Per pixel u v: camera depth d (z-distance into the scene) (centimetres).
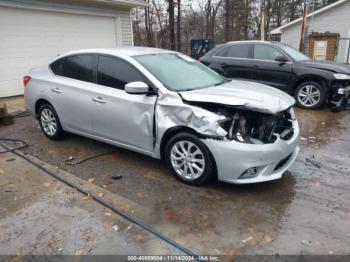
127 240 266
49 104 496
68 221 293
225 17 2755
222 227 283
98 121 423
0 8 793
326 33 2022
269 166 325
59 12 920
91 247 258
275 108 324
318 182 367
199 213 304
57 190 352
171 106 345
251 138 327
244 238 268
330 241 263
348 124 605
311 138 526
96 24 1038
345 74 671
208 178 341
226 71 810
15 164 423
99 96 412
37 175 390
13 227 285
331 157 442
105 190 350
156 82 366
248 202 323
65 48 962
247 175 323
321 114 679
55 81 475
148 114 366
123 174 389
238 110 332
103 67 419
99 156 447
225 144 316
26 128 588
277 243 261
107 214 304
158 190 348
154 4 2586
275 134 338
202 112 324
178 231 277
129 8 1131
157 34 2712
